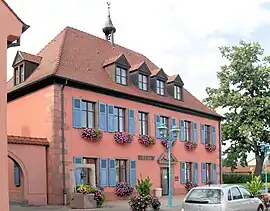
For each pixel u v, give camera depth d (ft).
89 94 84.94
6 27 23.53
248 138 142.92
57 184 76.89
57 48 91.09
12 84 92.17
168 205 71.36
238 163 154.81
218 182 122.83
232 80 150.41
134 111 95.50
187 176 111.14
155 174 99.66
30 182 74.69
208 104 151.74
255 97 144.15
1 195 22.07
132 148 94.07
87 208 67.26
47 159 77.87
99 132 84.99
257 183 75.51
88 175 80.12
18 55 86.99
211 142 121.29
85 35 103.86
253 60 148.97
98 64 95.30
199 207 46.09
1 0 23.41
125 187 89.40
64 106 79.77
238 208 47.55
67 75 81.15
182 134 110.22
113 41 112.88
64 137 79.00
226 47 151.23
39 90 81.41
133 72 99.71
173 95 110.93
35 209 66.18
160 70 106.73
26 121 83.20
